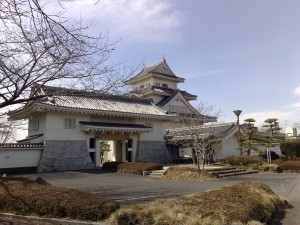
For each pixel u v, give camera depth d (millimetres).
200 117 30516
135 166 21703
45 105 21156
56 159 22906
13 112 9203
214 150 28953
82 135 24922
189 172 19203
